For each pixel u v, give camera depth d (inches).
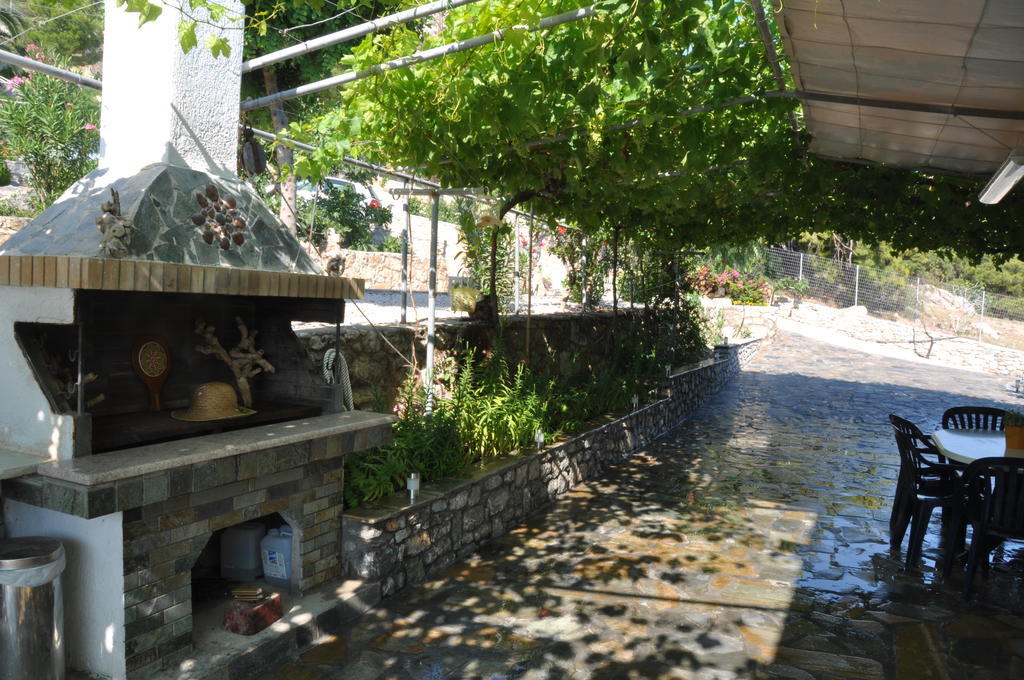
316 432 161.3
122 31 157.2
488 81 173.3
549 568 207.3
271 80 414.9
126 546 129.5
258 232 161.3
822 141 227.5
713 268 964.6
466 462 236.4
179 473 132.5
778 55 167.9
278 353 190.9
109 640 131.9
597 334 426.3
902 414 502.3
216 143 163.9
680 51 153.4
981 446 225.1
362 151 214.5
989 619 180.1
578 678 146.6
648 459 354.0
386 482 194.5
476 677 146.3
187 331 173.0
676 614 178.2
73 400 141.9
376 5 401.1
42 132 287.0
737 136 211.8
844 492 297.4
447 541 208.4
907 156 225.5
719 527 248.4
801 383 648.4
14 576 121.1
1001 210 270.1
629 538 234.8
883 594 194.7
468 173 223.3
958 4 108.0
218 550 187.8
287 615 160.6
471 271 428.1
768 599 188.9
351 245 540.7
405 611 176.9
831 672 151.9
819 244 1220.5
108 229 124.7
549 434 294.5
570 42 154.4
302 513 170.4
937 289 999.0
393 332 245.4
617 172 229.5
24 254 135.1
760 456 363.9
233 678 140.1
